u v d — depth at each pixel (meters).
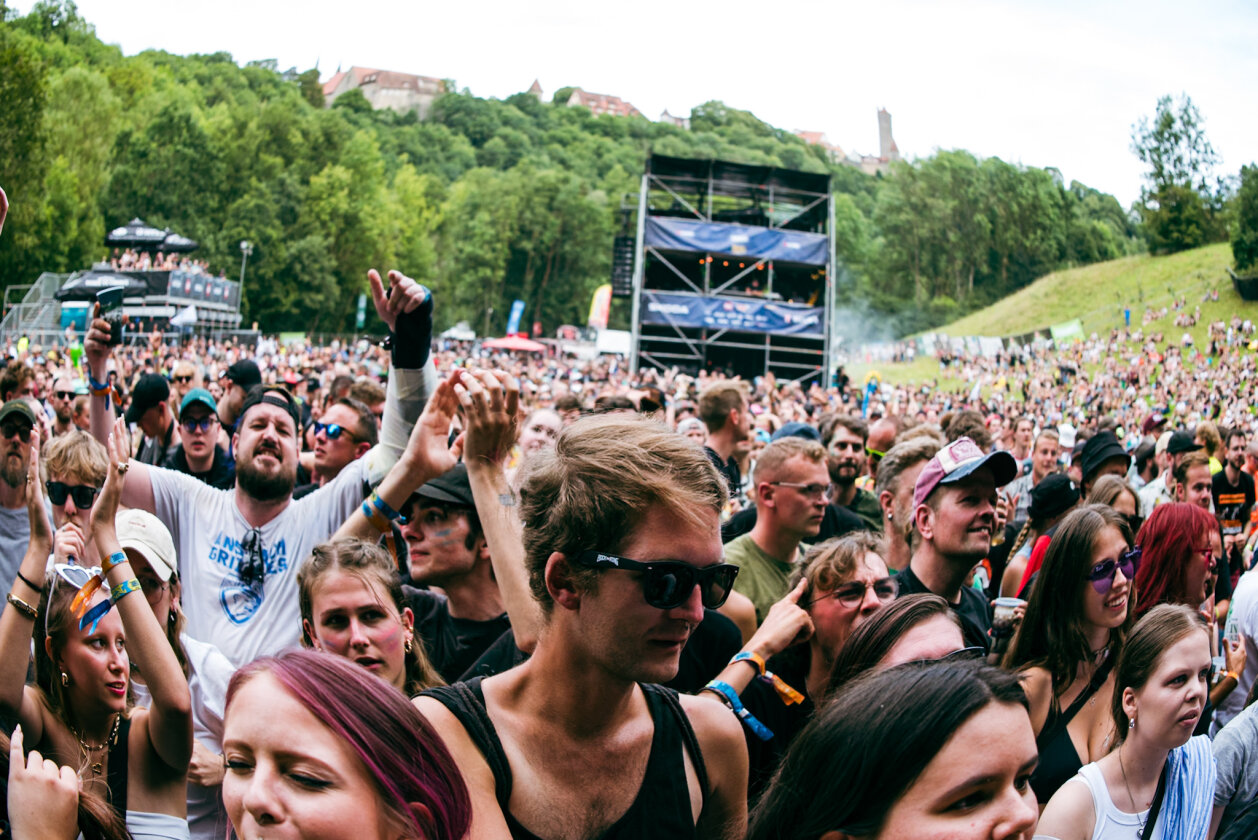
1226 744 2.98
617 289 40.41
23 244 49.16
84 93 67.12
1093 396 40.97
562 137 169.25
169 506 3.68
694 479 1.57
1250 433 8.20
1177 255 75.12
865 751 1.43
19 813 1.91
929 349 60.34
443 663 3.24
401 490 3.14
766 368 30.81
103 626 2.61
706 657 3.17
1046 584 2.99
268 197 74.38
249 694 1.39
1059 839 2.51
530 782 1.58
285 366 27.00
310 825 1.31
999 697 1.44
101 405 4.93
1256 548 6.27
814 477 4.05
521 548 2.25
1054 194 102.69
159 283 35.56
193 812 2.95
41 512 2.77
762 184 32.91
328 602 2.73
